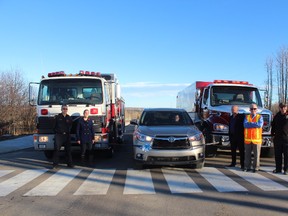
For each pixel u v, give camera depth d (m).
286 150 9.63
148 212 6.23
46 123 11.89
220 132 12.34
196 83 15.73
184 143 9.79
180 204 6.71
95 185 8.48
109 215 6.12
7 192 7.90
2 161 12.94
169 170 10.30
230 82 14.23
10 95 30.06
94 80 12.09
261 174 9.66
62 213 6.28
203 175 9.50
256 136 10.01
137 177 9.33
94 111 11.90
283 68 35.22
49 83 12.13
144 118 11.48
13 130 29.47
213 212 6.18
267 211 6.21
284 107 9.67
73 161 12.53
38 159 13.34
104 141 11.87
